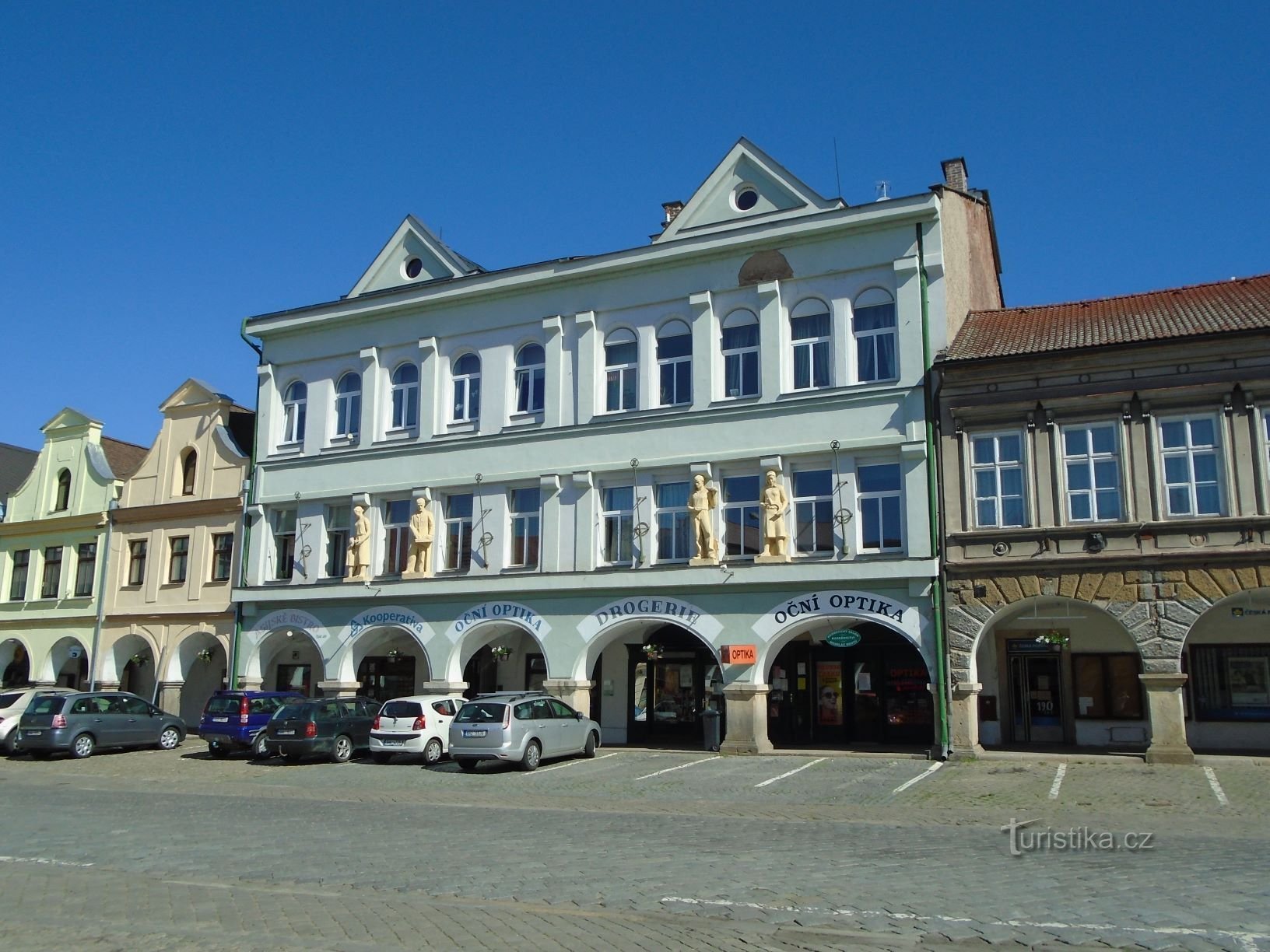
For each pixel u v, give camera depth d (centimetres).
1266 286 2666
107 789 2333
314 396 3603
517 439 3177
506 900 1104
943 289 2730
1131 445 2430
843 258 2830
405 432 3403
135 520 3969
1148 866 1248
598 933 961
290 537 3581
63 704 2997
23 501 4338
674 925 988
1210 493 2362
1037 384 2533
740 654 2731
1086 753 2534
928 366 2675
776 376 2842
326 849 1453
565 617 3005
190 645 3766
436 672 3183
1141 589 2377
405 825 1692
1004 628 2800
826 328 2844
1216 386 2356
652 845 1457
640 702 3216
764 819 1742
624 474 3017
